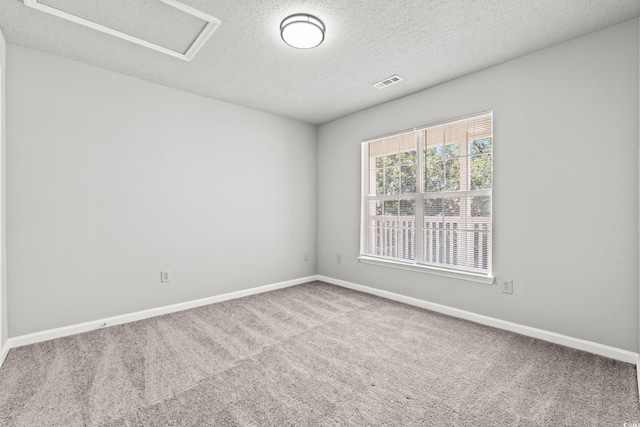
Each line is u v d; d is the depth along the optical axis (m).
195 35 2.29
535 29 2.18
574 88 2.30
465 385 1.83
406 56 2.57
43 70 2.50
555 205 2.40
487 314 2.79
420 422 1.51
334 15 2.02
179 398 1.70
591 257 2.24
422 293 3.31
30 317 2.44
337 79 3.02
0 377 1.92
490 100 2.75
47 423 1.51
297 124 4.39
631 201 2.08
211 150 3.51
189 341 2.46
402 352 2.26
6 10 1.96
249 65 2.72
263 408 1.62
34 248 2.46
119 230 2.88
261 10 1.96
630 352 2.09
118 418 1.54
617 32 2.12
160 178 3.13
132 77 2.95
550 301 2.43
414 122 3.36
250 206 3.87
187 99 3.32
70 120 2.62
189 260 3.34
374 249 3.88
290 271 4.32
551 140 2.41
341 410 1.60
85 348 2.33
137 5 1.93
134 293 2.97
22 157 2.40
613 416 1.54
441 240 3.17
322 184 4.56
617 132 2.13
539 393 1.74
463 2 1.89
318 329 2.70
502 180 2.68
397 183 3.59
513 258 2.62
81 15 2.04
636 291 2.06
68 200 2.61
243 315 3.07
